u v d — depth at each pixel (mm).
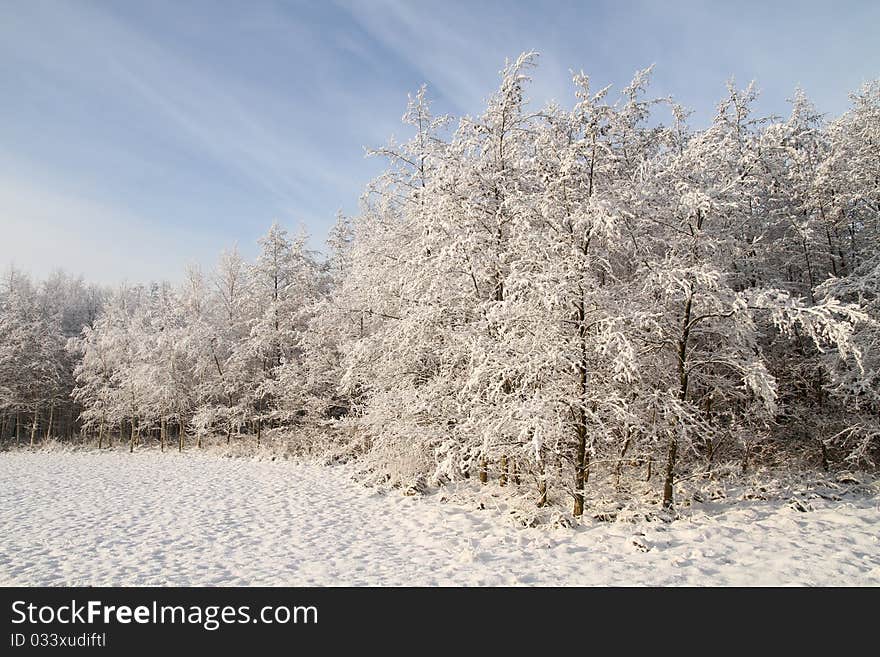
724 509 9828
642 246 10102
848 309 8094
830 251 13445
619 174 10766
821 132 13805
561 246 9609
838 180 12586
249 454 22406
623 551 8039
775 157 13125
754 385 9109
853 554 7398
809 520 8891
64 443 32594
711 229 10297
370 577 7469
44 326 34969
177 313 28016
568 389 9570
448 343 12133
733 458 13055
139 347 27859
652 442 10539
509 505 10812
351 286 17234
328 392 20531
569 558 7891
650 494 10547
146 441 32000
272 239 24375
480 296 11797
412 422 13086
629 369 8711
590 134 9773
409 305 13234
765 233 12461
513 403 9242
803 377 13016
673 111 13164
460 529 9766
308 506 12258
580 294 9594
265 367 24281
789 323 8758
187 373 27047
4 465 22266
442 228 11594
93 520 11195
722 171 10609
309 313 22250
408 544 9109
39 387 32688
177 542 9398
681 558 7535
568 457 10086
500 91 11430
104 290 51594
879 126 12625
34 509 12492
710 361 10055
